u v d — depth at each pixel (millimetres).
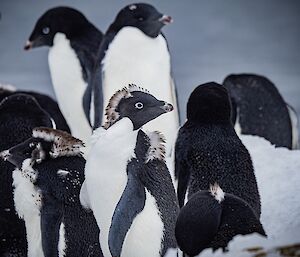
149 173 14688
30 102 17859
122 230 14188
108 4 93812
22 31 82188
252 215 12852
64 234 15141
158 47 21016
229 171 14984
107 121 15156
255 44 77000
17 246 16297
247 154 15312
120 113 15086
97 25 80938
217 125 15523
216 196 13000
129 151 14656
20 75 60062
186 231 12648
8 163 16594
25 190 15797
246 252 11656
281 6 99750
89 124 23812
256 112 23547
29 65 64750
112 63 21000
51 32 24438
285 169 18797
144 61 20875
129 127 14844
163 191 14695
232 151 15188
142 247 14523
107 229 14742
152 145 14930
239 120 23391
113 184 14531
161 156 14969
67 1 97312
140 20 21016
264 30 85250
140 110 15039
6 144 16984
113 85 21031
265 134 23453
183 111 41406
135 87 15453
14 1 98625
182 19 90625
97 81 21328
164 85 21047
